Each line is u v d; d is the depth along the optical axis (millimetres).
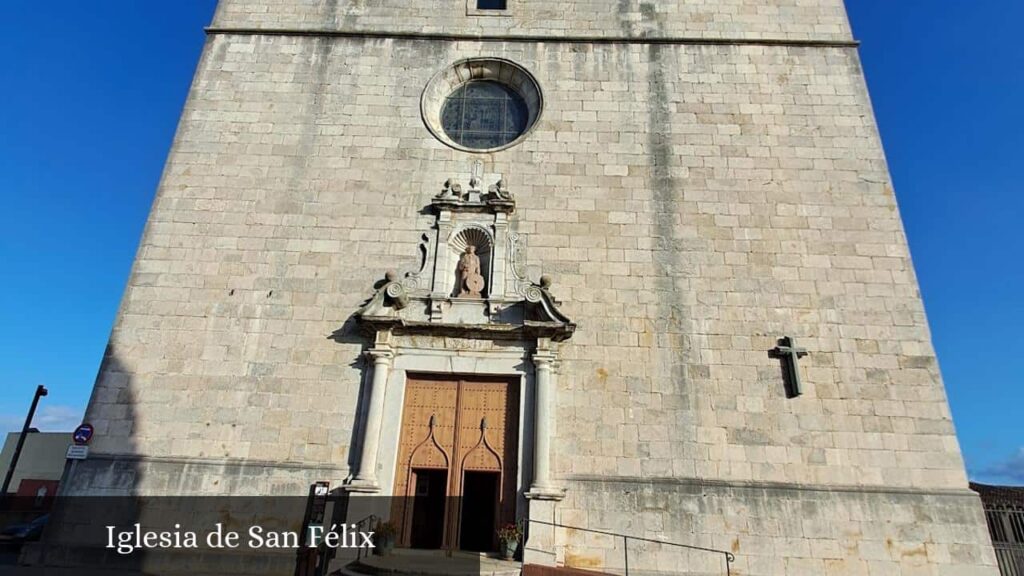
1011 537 13750
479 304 13992
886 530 12180
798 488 12492
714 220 14828
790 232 14688
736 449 12836
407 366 13469
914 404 13117
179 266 14320
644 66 16453
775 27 16938
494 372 13430
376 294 13750
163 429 12938
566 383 13344
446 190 15000
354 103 16062
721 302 14039
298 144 15602
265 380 13359
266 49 16672
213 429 12969
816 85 16203
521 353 13539
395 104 16078
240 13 17125
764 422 13023
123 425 12930
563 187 15180
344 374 13438
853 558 12016
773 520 12281
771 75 16344
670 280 14258
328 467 12695
